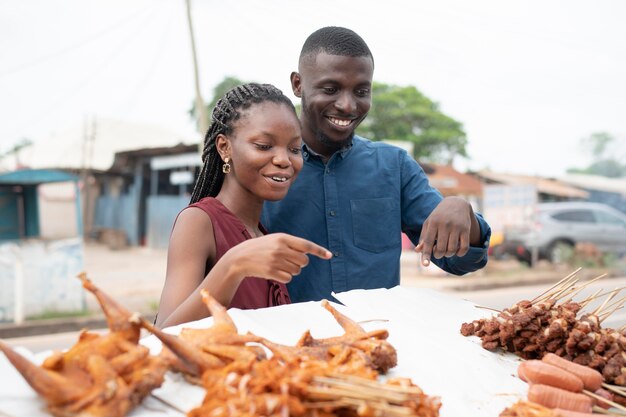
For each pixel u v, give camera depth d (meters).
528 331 2.07
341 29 2.75
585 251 16.94
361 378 1.45
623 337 2.06
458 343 2.09
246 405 1.34
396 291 2.48
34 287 9.77
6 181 11.57
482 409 1.68
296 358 1.56
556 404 1.70
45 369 1.41
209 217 2.23
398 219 3.13
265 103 2.26
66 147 23.16
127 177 24.17
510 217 17.02
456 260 2.76
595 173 35.31
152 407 1.46
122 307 1.53
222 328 1.69
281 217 2.97
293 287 2.96
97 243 23.06
